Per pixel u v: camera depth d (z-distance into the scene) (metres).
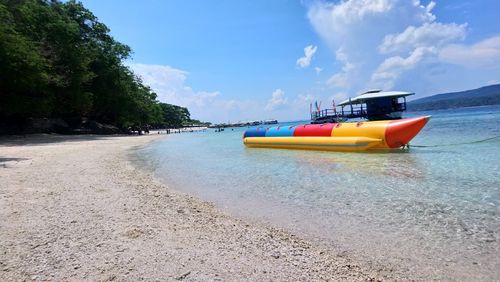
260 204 6.98
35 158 13.89
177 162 14.58
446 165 10.84
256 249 4.45
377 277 3.69
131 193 7.73
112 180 9.36
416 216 5.81
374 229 5.26
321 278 3.62
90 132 39.03
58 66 32.28
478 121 35.94
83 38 42.06
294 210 6.46
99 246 4.34
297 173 10.51
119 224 5.30
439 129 27.73
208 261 3.97
